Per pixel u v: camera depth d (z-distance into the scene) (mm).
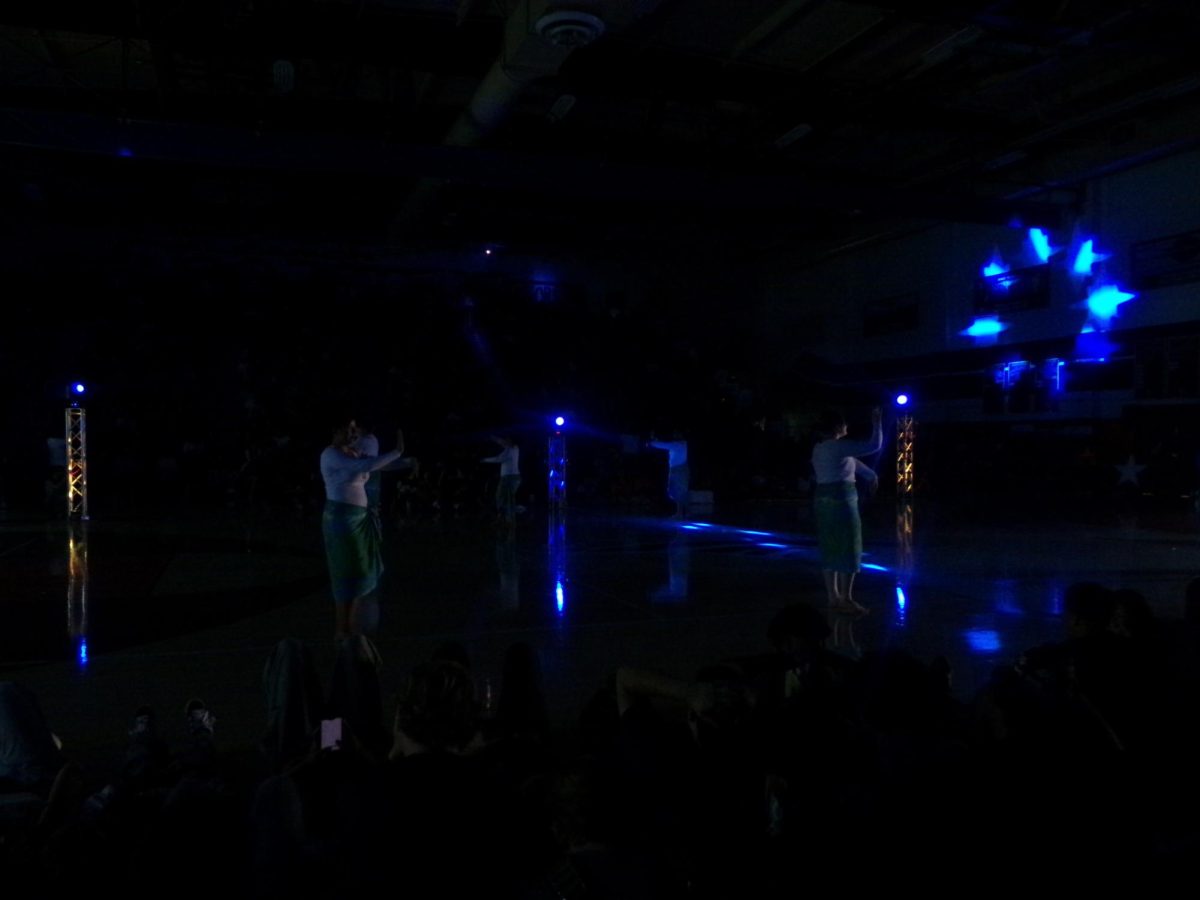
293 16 12883
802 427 28438
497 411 26219
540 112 18875
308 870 2428
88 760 4875
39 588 10484
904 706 2773
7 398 23844
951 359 23078
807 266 28953
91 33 12492
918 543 14289
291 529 16719
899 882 2475
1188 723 3396
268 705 4508
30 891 2676
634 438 25609
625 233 27062
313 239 27125
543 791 2727
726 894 2461
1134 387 18469
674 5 13305
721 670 3301
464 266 28812
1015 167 20391
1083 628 4117
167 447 23953
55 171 22078
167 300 25828
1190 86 15047
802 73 15617
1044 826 2438
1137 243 18375
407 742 2467
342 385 26109
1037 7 11953
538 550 13938
